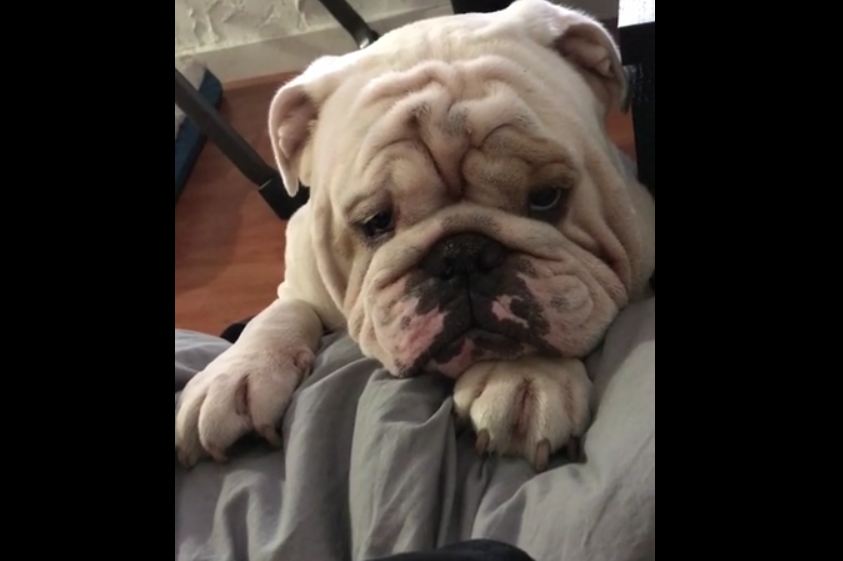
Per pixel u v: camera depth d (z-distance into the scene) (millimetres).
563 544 647
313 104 948
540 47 908
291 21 2164
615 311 843
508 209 831
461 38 894
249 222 1838
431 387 834
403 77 852
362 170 833
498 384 780
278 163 983
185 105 1630
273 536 767
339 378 868
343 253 904
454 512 747
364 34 1937
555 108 842
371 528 736
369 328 857
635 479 640
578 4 1858
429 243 812
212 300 1663
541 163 813
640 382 723
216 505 822
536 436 751
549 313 789
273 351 914
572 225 849
